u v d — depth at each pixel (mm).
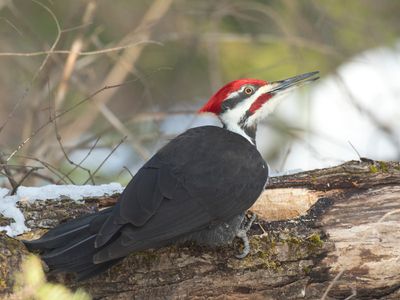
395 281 9648
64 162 14969
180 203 9164
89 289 9172
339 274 9242
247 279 9469
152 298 9312
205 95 17172
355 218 9703
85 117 15602
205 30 16578
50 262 8797
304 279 9539
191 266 9406
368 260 9586
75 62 14836
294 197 9906
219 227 9422
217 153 9641
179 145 9719
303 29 15797
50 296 8883
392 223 9625
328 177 9953
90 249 8789
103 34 16703
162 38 15797
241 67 17109
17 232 9305
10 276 8734
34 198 9672
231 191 9430
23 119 16281
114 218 8812
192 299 9414
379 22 17391
